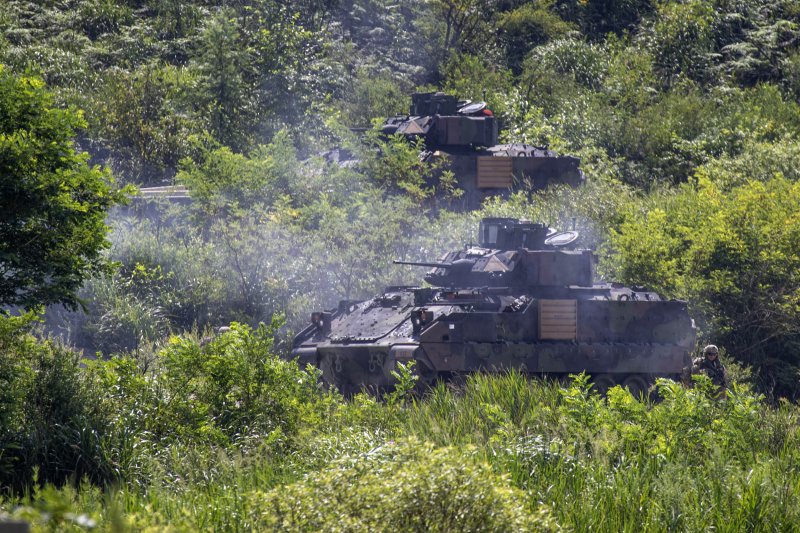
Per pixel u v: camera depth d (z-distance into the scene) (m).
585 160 126.38
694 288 78.81
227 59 129.50
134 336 70.56
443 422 43.53
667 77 171.00
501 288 64.38
